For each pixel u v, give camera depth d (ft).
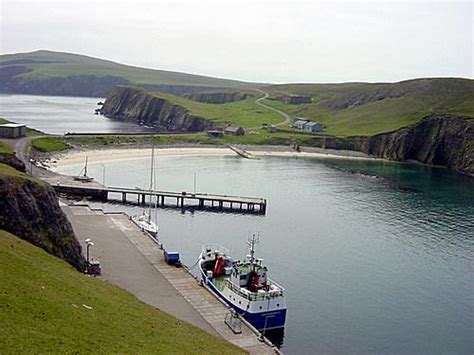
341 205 529.86
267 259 353.51
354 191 604.49
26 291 151.02
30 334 125.29
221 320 216.95
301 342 238.68
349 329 253.85
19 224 235.81
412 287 313.12
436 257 371.97
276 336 243.19
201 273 287.48
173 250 363.56
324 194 580.71
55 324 136.56
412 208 526.57
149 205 493.36
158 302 230.07
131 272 265.34
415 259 366.22
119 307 177.06
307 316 265.34
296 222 458.09
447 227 455.22
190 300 236.02
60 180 523.70
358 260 359.05
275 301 241.14
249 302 236.63
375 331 253.65
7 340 118.01
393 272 337.72
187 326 187.42
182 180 620.90
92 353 127.95
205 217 465.88
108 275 258.16
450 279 329.11
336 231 432.66
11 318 130.11
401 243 403.75
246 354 178.29
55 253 245.65
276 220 463.42
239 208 503.61
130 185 571.28
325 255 367.25
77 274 205.46
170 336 163.73
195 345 164.55
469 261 365.20
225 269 281.74
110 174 622.54
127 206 486.38
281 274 325.01
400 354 233.35
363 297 294.05
